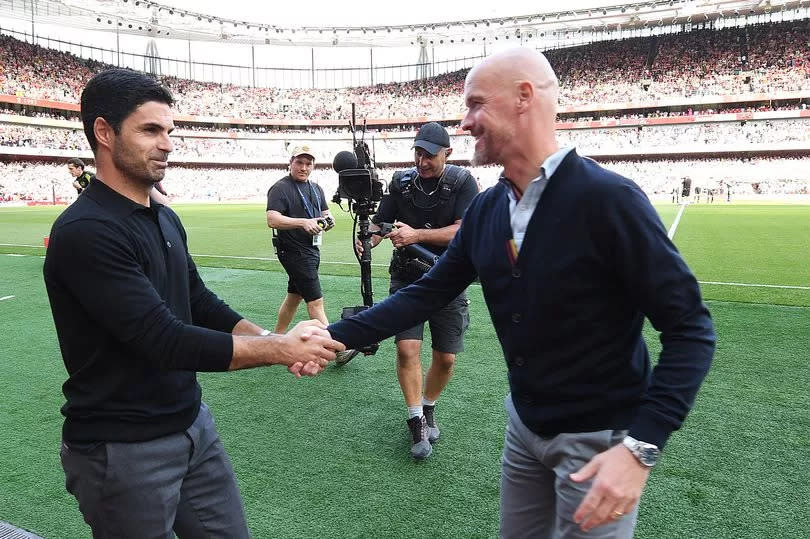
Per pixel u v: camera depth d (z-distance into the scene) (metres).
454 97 59.78
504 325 1.74
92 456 1.74
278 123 61.66
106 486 1.74
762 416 3.86
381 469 3.29
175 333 1.67
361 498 2.99
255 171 58.84
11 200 40.78
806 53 47.28
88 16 54.25
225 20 60.16
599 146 49.84
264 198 56.97
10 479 3.22
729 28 51.75
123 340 1.64
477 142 1.67
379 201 3.91
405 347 3.45
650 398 1.43
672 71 50.88
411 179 3.72
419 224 3.74
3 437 3.73
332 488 3.09
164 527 1.81
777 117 45.03
